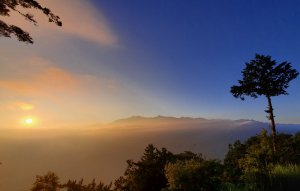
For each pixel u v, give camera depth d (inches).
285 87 1206.9
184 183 737.6
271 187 379.2
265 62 1216.8
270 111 1131.9
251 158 670.5
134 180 1216.2
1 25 404.5
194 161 795.4
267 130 1078.4
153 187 1202.6
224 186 600.4
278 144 969.5
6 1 399.9
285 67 1207.6
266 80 1212.5
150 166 1212.5
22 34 419.8
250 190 414.9
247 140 1224.8
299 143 924.6
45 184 1478.8
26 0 407.2
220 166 748.0
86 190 1528.1
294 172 415.8
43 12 424.8
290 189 358.6
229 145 1194.6
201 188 722.8
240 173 661.3
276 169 453.1
